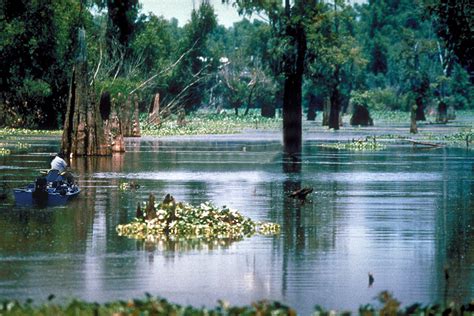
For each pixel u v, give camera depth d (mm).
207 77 165000
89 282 25906
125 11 142125
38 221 37062
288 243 32375
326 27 94812
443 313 20422
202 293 24797
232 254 30188
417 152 83500
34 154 75812
